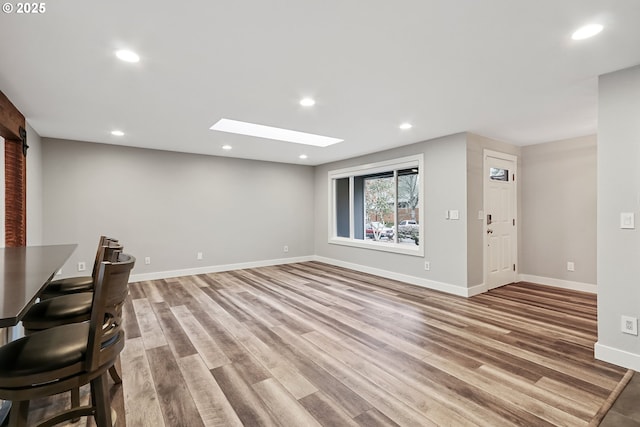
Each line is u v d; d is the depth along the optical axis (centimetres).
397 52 219
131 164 521
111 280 121
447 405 191
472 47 212
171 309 377
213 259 600
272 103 320
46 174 456
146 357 254
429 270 477
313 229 737
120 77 256
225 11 172
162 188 548
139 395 202
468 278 429
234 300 414
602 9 170
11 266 177
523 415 181
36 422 177
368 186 627
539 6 168
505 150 492
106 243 229
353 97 303
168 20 180
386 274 551
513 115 357
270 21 182
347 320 338
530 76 257
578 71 247
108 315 136
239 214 630
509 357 252
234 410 187
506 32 193
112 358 131
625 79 241
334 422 176
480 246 449
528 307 381
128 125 396
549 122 384
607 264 248
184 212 569
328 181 694
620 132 242
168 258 553
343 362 246
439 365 240
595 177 443
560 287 477
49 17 175
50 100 306
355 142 493
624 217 240
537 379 220
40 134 438
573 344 276
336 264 671
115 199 507
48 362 112
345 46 211
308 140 505
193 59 228
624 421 176
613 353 242
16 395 110
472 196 438
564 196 474
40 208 444
